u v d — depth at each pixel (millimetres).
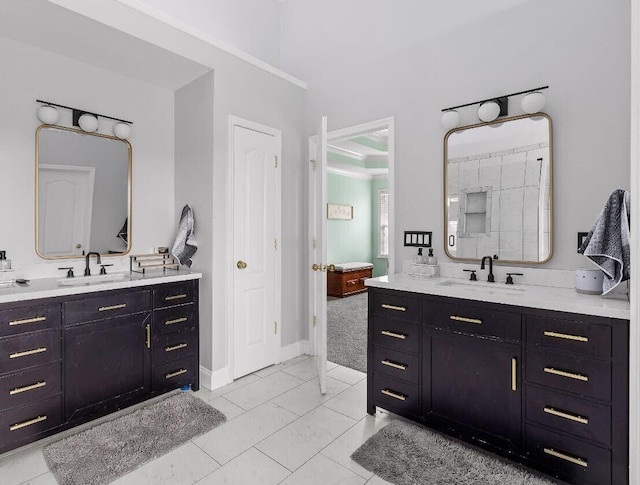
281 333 3125
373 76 2826
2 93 2168
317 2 3232
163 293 2391
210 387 2576
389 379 2135
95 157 2566
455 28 2391
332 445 1902
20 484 1603
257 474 1674
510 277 2141
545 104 2043
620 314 1389
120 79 2672
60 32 2096
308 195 3314
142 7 2166
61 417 1944
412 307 2027
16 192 2229
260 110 2900
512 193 2170
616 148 1847
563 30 1988
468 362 1821
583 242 1769
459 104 2377
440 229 2477
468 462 1726
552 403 1570
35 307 1850
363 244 7480
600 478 1453
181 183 2889
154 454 1798
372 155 6414
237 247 2740
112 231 2643
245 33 3256
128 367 2219
